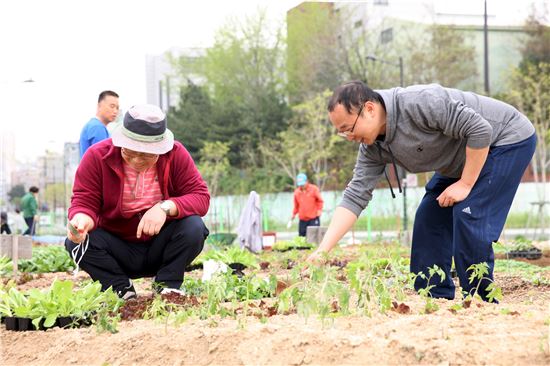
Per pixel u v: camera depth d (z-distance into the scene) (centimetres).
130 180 598
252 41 5566
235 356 368
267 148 4744
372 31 5303
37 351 451
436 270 512
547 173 3956
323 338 352
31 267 1164
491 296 488
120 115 987
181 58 5938
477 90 5019
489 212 521
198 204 614
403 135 521
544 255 1425
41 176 6831
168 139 592
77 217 584
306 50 5356
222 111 5538
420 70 4872
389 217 3338
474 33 5075
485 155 505
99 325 456
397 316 433
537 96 3891
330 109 515
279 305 433
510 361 316
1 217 2861
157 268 639
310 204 1861
